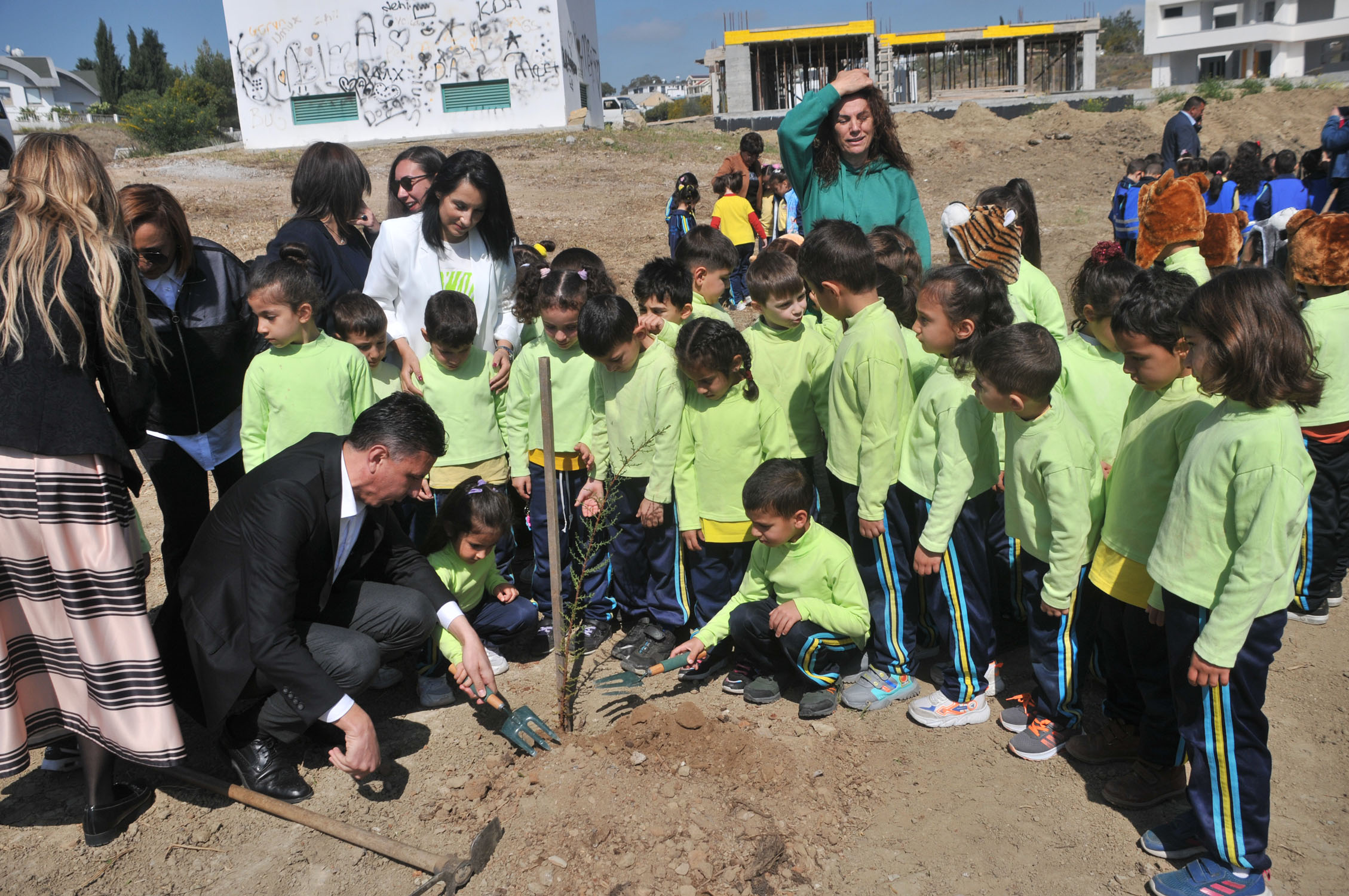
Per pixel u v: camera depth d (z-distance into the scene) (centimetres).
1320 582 408
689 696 378
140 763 288
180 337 377
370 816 310
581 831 290
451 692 374
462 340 411
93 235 277
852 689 367
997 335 297
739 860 280
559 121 2538
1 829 307
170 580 404
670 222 1088
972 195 1848
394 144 2455
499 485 446
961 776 323
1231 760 254
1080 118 2317
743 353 362
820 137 463
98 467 278
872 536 352
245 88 2511
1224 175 1075
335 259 456
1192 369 247
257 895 277
